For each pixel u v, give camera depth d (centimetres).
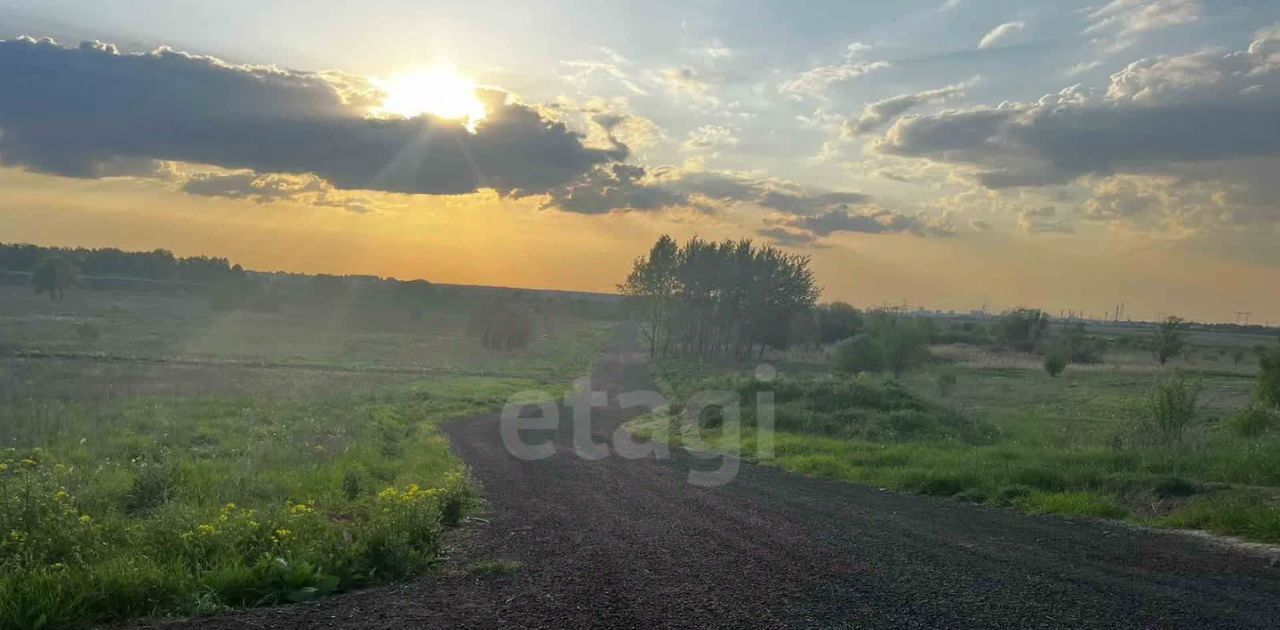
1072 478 1477
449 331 11269
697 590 780
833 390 2864
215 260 17838
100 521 909
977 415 2964
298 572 779
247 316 11888
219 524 877
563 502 1356
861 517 1223
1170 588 791
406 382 4762
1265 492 1324
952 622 676
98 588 691
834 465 1838
